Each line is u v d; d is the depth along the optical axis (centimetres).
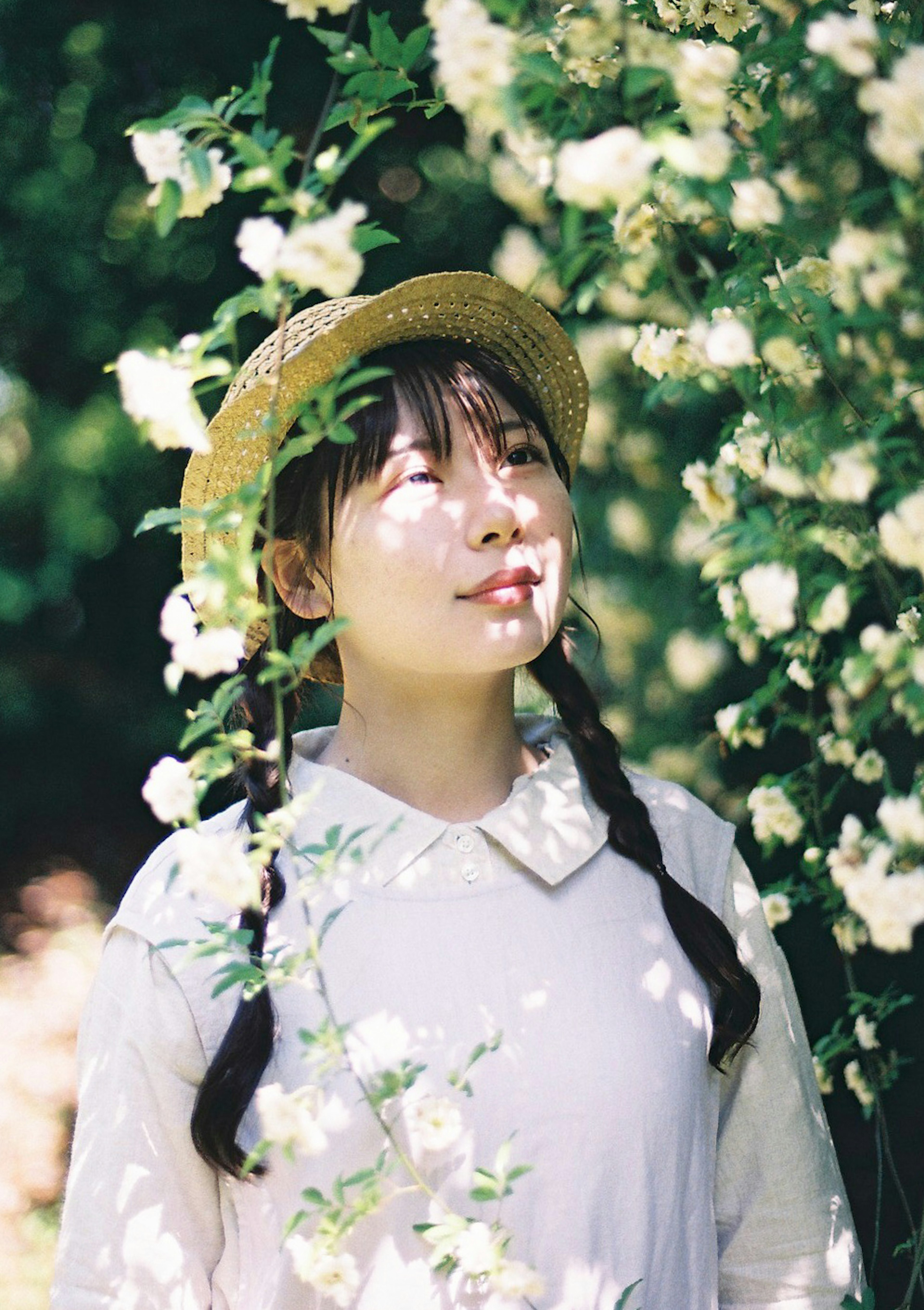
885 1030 253
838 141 141
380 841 99
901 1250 130
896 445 109
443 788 120
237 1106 105
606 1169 108
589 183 81
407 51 96
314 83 458
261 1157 95
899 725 174
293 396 117
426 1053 107
